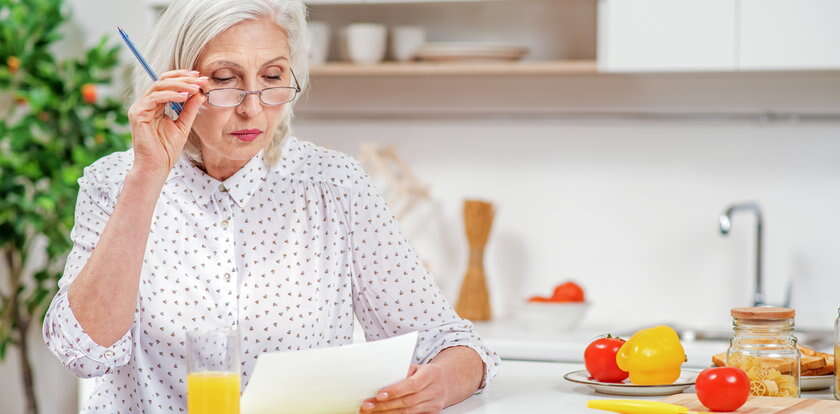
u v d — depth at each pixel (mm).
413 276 1709
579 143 3279
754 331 1606
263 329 1620
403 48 3133
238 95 1467
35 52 3182
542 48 3275
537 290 3312
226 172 1626
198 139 1605
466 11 3301
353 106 3391
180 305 1596
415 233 3373
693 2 2906
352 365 1373
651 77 3223
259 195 1651
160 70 1530
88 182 1581
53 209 3207
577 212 3285
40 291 3264
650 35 2934
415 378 1456
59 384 3508
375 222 1700
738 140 3191
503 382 1766
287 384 1337
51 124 3205
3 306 3324
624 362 1631
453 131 3344
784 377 1585
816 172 3152
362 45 3109
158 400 1615
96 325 1398
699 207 3219
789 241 3172
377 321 1725
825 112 3141
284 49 1527
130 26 3398
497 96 3312
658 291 3246
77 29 3434
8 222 3205
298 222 1667
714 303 3215
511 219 3322
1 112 3426
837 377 1618
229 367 1252
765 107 3170
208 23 1469
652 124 3232
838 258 3146
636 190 3252
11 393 3559
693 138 3217
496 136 3322
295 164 1692
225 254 1613
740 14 2885
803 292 3168
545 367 1930
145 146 1391
